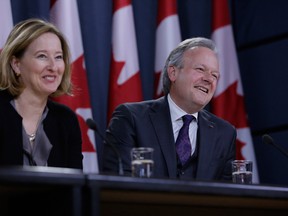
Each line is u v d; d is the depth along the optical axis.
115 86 5.04
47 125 3.36
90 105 4.82
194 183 2.33
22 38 3.33
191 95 3.79
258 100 5.85
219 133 3.84
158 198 2.43
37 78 3.32
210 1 5.92
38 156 3.26
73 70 4.76
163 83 3.98
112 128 3.72
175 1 5.41
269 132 5.76
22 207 2.30
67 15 4.80
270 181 5.71
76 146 3.46
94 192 2.15
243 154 5.45
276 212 2.98
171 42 5.30
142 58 5.50
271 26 5.82
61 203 2.15
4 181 1.97
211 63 3.84
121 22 5.11
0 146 3.20
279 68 5.75
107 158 3.65
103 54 5.28
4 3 4.52
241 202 2.62
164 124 3.73
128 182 2.21
